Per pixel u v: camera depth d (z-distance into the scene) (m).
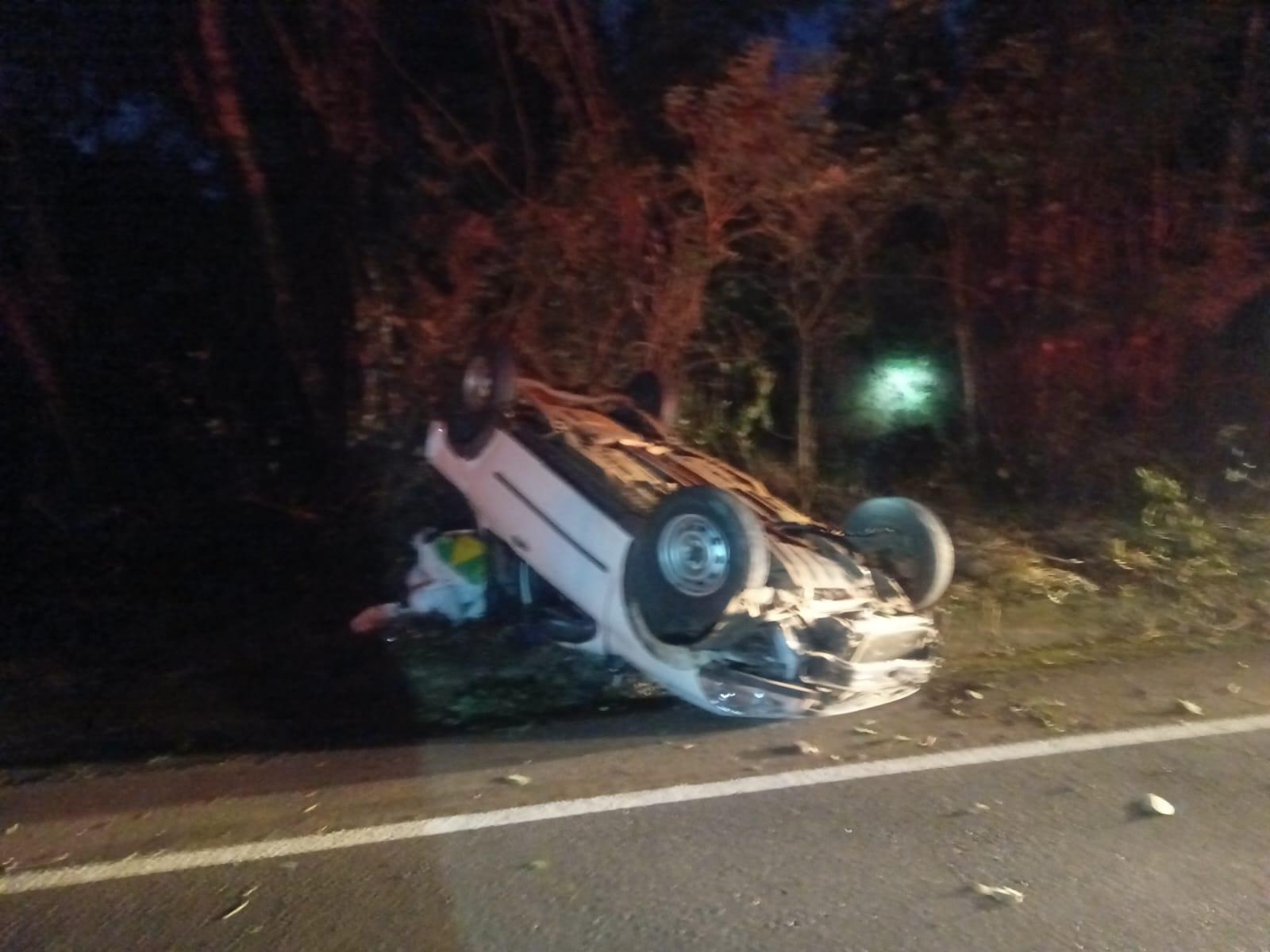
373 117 11.78
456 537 9.12
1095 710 7.98
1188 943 4.88
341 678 8.38
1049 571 11.67
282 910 5.02
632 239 11.78
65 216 11.34
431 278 11.72
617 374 11.70
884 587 8.16
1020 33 12.38
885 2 11.90
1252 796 6.44
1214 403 14.34
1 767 6.70
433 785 6.45
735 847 5.69
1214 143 13.69
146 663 8.88
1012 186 12.87
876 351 13.67
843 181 11.64
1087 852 5.70
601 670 8.13
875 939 4.87
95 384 11.54
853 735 7.37
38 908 5.01
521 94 12.05
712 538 7.18
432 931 4.86
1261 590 11.60
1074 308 13.66
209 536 11.34
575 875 5.38
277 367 11.88
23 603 10.16
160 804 6.14
